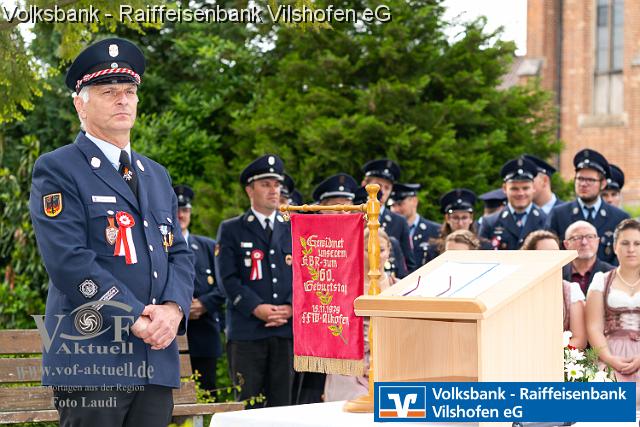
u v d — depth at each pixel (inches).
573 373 209.5
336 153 677.9
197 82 763.4
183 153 711.7
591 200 402.3
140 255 187.9
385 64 720.3
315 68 714.8
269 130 703.1
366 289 246.1
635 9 1467.8
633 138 1464.1
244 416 164.2
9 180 489.4
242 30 754.2
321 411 169.0
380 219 407.2
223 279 353.1
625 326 274.8
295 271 187.0
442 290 154.3
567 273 332.5
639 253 274.5
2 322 472.4
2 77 320.5
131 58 190.5
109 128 188.2
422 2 733.9
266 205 355.9
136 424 187.9
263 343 346.9
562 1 1492.4
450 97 714.8
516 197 431.5
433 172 694.5
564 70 1494.8
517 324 151.7
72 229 181.8
